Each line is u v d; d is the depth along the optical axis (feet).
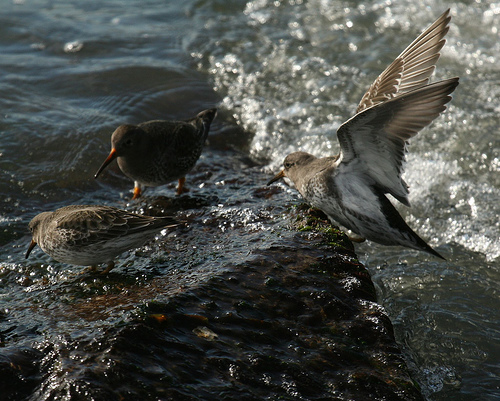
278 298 26.99
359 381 23.39
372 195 31.53
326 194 32.63
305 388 22.84
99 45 61.77
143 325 23.97
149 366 22.36
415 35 61.67
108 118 50.85
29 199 41.45
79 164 45.44
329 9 67.05
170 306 25.38
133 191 43.57
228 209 36.63
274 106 54.29
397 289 35.63
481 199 44.39
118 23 66.69
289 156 37.91
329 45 61.21
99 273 30.19
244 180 43.29
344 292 27.94
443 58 57.77
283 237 32.09
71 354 22.58
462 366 29.35
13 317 26.17
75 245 29.40
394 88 31.94
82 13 68.39
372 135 28.35
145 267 30.35
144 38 63.77
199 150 42.60
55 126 48.62
